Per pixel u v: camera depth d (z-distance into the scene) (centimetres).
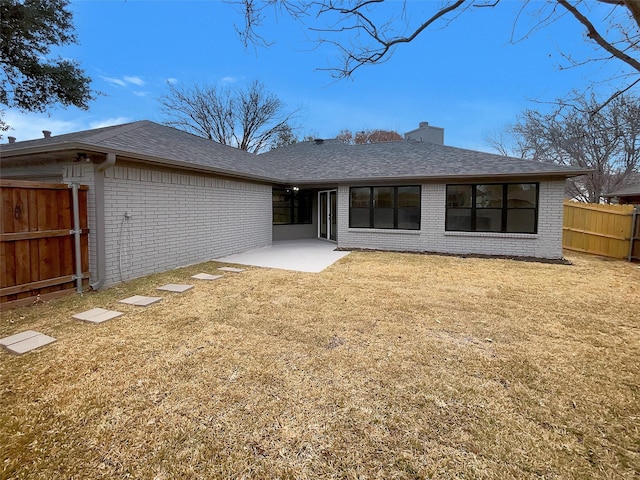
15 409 232
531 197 890
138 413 230
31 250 462
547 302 491
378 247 1055
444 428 217
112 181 572
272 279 631
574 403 245
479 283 605
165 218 697
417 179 971
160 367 293
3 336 358
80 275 525
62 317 418
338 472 183
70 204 516
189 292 537
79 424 219
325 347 336
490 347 338
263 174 1031
